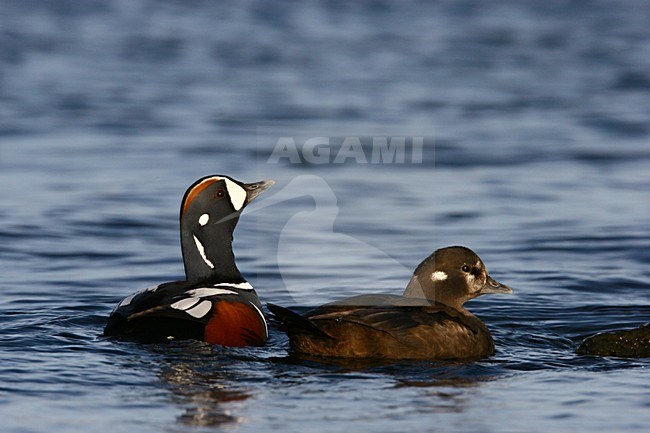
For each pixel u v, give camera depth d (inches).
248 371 399.2
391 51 1672.0
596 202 801.6
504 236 700.7
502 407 360.8
